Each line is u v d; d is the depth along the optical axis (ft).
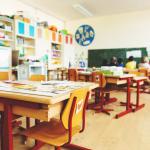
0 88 4.95
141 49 24.16
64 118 4.42
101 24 26.58
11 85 5.58
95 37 27.07
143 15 23.89
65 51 26.14
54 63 24.02
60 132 4.91
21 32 17.71
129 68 21.72
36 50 20.27
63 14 25.44
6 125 4.58
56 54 24.81
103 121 9.86
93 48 27.32
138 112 11.70
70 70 14.38
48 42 22.48
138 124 9.47
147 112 11.73
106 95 14.07
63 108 4.43
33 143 7.00
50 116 4.13
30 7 21.94
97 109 11.89
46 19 24.97
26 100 4.05
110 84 13.19
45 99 3.81
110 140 7.50
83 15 25.94
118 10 23.88
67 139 4.59
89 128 8.77
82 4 21.57
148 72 18.60
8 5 18.92
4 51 14.70
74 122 4.83
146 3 21.27
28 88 4.97
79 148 6.51
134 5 21.95
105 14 25.61
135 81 12.53
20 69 15.21
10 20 16.80
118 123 9.57
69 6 22.18
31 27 19.13
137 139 7.64
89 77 12.72
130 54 24.79
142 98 16.11
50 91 4.54
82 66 27.84
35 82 6.50
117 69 12.19
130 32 24.79
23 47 18.57
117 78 11.09
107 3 21.26
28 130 5.03
